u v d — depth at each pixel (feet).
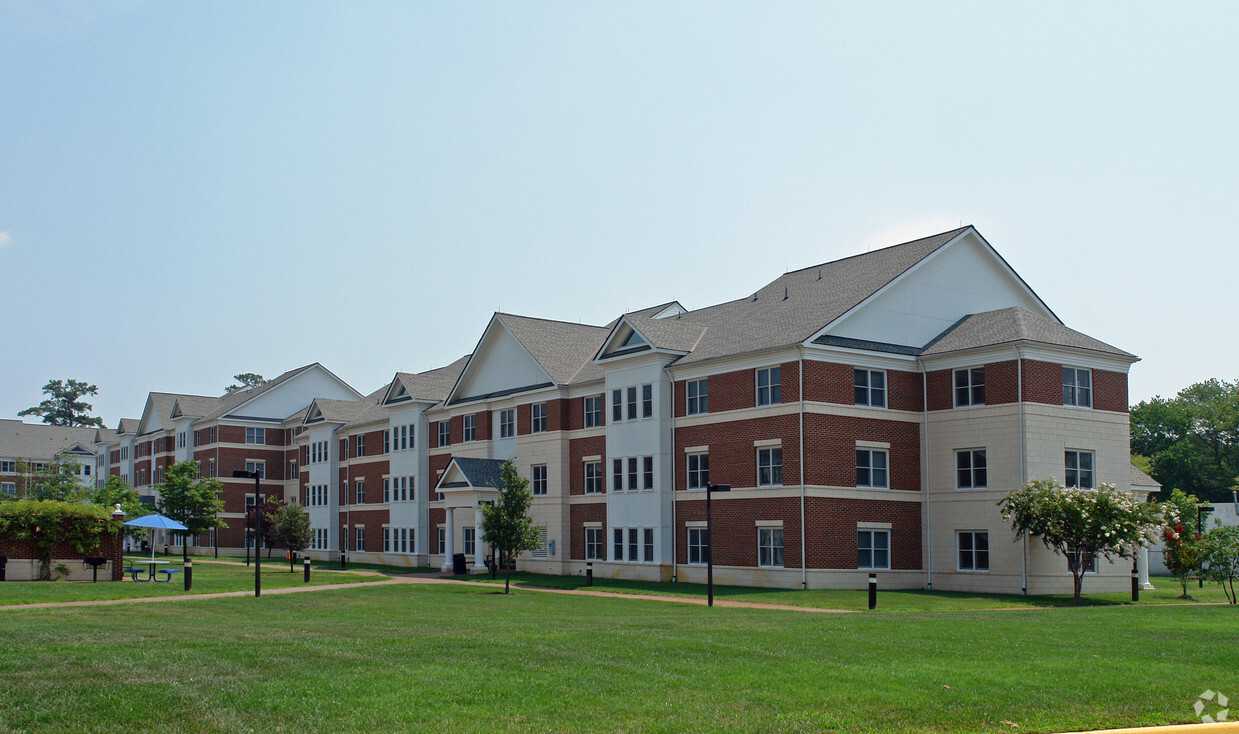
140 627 72.54
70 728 38.78
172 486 218.59
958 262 151.64
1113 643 62.49
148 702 42.50
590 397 172.76
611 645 58.85
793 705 43.06
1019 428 129.70
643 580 153.28
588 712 41.45
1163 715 43.11
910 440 141.59
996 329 137.39
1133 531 116.67
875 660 54.34
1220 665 54.54
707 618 83.71
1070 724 41.57
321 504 258.57
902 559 138.72
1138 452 312.71
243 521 289.33
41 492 242.58
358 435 247.09
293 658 53.16
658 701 43.37
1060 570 128.88
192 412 312.50
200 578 149.48
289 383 301.63
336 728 38.88
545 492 179.11
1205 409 300.81
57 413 540.52
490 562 166.20
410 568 206.59
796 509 132.05
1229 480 288.71
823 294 150.41
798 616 86.48
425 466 215.31
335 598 114.21
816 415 132.98
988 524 132.46
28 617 83.82
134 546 314.35
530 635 64.59
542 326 195.21
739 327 154.51
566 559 174.19
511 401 189.47
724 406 144.36
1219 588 138.10
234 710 41.32
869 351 137.80
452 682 46.47
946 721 41.39
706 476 147.33
